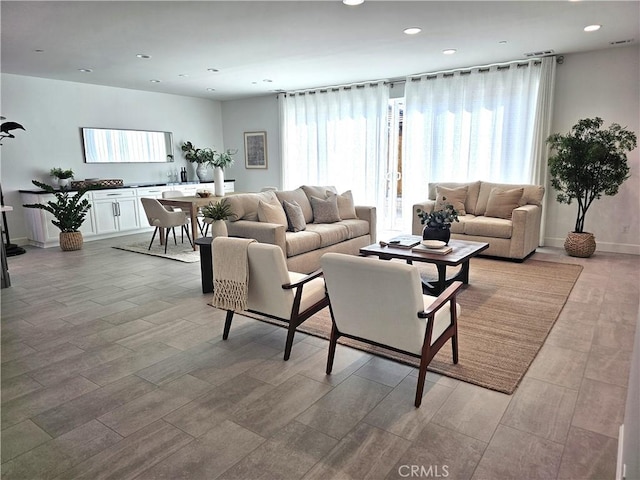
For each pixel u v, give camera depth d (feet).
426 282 13.71
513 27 13.66
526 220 16.25
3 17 11.87
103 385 8.01
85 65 18.26
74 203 20.10
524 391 7.61
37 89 21.02
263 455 6.07
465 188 19.13
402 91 22.62
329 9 11.66
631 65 16.89
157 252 19.36
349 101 23.82
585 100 17.97
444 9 11.83
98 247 20.59
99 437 6.51
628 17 12.78
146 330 10.57
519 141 19.29
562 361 8.68
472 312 11.38
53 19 12.13
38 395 7.69
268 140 28.30
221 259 9.23
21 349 9.55
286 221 15.96
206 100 29.19
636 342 5.25
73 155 22.70
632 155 17.35
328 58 17.42
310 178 26.02
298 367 8.61
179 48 15.52
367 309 7.41
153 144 26.35
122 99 24.49
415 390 7.70
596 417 6.81
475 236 17.20
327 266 7.38
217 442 6.36
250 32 13.65
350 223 17.53
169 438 6.46
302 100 25.73
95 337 10.18
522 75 18.81
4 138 20.17
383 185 23.77
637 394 4.28
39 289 13.98
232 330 10.54
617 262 16.43
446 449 6.14
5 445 6.35
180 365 8.75
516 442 6.27
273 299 8.90
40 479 5.66
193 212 19.52
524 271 15.28
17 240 21.12
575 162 16.35
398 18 12.53
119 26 12.87
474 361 8.70
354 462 5.90
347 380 8.09
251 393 7.67
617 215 18.02
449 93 20.65
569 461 5.87
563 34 14.57
